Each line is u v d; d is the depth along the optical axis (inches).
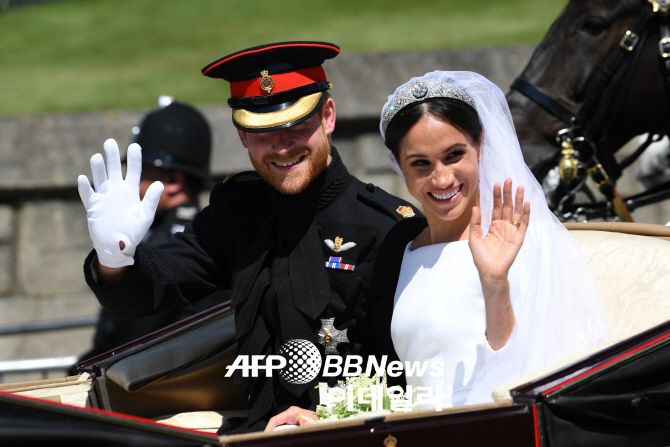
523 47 983.6
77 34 1277.1
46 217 952.9
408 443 257.0
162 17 1334.9
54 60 1194.0
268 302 367.9
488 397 306.5
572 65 477.7
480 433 261.1
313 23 1286.9
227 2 1401.3
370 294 360.2
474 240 299.9
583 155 482.6
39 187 941.8
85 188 333.1
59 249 953.5
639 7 469.1
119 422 250.4
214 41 1228.5
